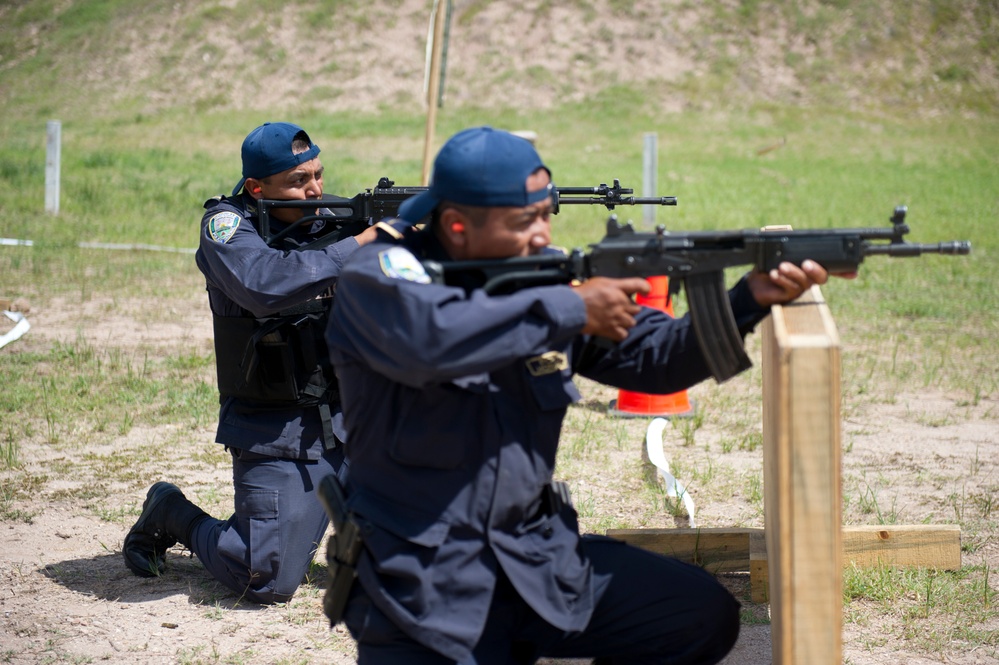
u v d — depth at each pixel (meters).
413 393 2.17
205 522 3.77
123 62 34.19
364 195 3.73
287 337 3.50
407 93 31.16
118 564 4.05
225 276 3.43
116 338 7.85
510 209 2.20
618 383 2.49
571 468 5.25
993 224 15.73
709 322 2.28
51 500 4.70
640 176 21.00
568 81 31.31
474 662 2.21
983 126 30.78
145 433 5.73
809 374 1.96
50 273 10.11
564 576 2.25
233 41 33.91
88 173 18.42
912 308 9.39
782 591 2.03
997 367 7.40
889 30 34.03
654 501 4.75
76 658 3.27
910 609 3.60
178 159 22.19
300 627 3.52
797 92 31.69
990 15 35.03
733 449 5.62
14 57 35.91
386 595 2.18
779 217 15.90
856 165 24.75
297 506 3.61
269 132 3.67
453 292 2.07
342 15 34.16
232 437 3.61
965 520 4.51
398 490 2.21
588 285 2.22
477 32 33.03
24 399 6.16
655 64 32.03
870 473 5.21
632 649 2.42
